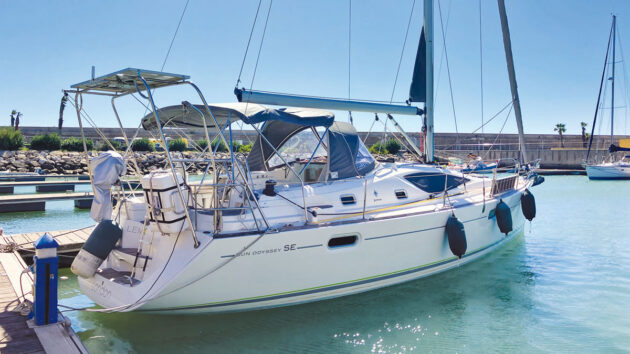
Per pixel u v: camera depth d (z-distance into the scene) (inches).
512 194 303.6
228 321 184.9
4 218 484.4
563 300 218.1
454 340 175.9
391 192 239.5
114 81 159.6
